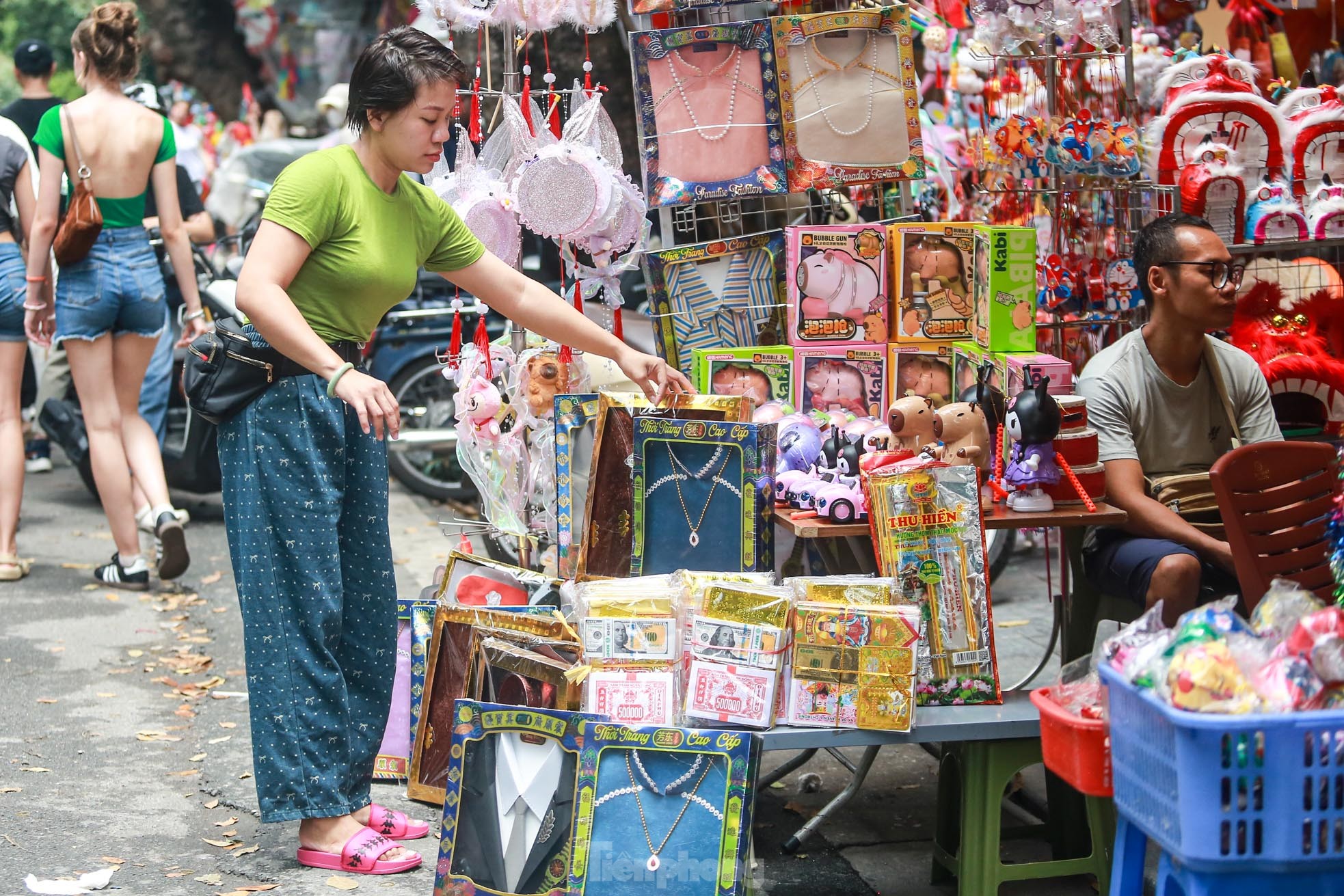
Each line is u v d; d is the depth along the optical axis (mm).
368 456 4520
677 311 5434
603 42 7836
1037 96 5957
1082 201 5852
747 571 4477
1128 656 3240
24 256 7961
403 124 4152
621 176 5262
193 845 4707
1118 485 4645
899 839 4820
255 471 4324
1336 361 5691
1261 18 6547
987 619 4207
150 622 7328
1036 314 5059
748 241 5414
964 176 7008
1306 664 3012
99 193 7465
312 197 4113
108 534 9172
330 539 4391
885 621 4000
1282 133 5730
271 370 4293
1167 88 5973
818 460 4668
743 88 5352
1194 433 4906
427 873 4496
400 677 5344
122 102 7512
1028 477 4359
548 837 3949
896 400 5145
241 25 22281
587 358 6059
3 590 7809
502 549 6684
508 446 5270
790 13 5707
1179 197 5723
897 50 5371
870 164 5418
